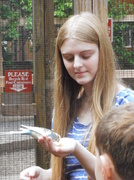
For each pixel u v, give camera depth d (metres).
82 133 2.31
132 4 4.84
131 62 4.77
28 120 5.09
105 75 2.27
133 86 4.69
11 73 4.43
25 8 4.74
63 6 4.49
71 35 2.24
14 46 4.78
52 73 4.02
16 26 4.78
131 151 1.40
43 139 1.94
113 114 1.52
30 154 4.98
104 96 2.25
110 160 1.45
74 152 2.04
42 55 4.33
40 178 2.38
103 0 3.96
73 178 2.30
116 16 4.79
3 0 4.71
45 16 4.33
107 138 1.46
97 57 2.27
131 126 1.43
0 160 5.02
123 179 1.42
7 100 4.44
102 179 1.54
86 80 2.28
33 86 4.41
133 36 4.83
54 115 2.48
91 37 2.23
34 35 4.32
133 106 1.54
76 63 2.25
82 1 3.96
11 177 4.91
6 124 5.04
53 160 2.37
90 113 2.33
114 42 4.80
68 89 2.48
